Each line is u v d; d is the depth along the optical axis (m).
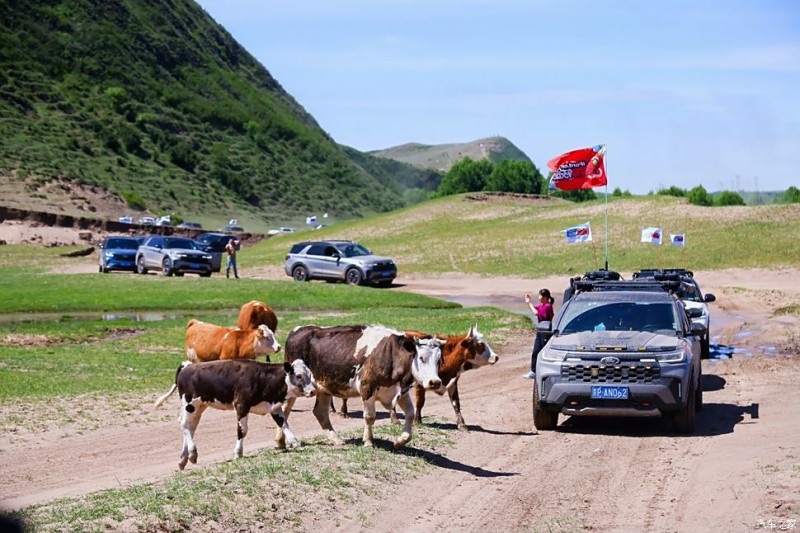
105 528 8.77
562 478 11.79
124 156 150.75
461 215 78.25
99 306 35.06
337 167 195.25
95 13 189.25
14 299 36.22
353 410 16.73
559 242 60.81
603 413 14.20
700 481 11.48
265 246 77.06
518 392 18.77
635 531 9.66
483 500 10.78
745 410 16.16
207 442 13.86
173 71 192.25
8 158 130.25
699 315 21.34
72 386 17.88
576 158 25.95
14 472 12.02
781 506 10.12
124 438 14.09
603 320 15.65
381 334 12.49
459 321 30.02
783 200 99.50
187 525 9.12
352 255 47.81
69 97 160.62
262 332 15.90
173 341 25.23
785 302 38.03
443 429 14.62
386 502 10.52
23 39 169.62
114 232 91.50
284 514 9.73
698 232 59.31
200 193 151.38
